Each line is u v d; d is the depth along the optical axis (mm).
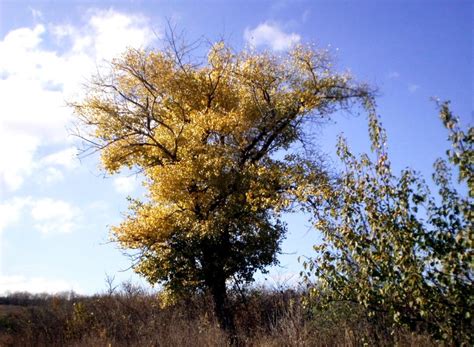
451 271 8797
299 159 21812
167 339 16234
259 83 23953
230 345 16016
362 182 10234
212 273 22719
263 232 22656
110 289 26484
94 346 18547
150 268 23406
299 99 23469
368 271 9828
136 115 24172
